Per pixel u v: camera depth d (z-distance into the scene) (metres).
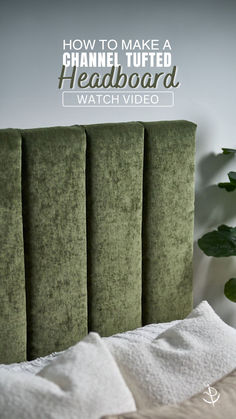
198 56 2.14
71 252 1.78
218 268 2.36
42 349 1.79
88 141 1.75
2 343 1.69
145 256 1.98
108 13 1.97
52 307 1.78
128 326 1.96
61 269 1.77
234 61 2.21
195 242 2.29
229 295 2.16
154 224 1.96
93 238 1.83
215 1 2.12
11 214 1.63
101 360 1.41
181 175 1.97
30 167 1.65
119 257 1.89
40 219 1.70
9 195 1.62
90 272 1.86
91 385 1.33
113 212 1.84
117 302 1.92
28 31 1.86
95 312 1.89
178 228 2.01
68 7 1.90
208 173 2.25
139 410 1.31
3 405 1.26
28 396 1.28
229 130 2.26
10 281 1.67
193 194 2.03
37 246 1.71
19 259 1.67
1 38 1.82
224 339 1.57
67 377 1.34
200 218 2.28
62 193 1.72
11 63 1.85
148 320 2.03
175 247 2.02
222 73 2.20
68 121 1.99
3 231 1.63
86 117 2.01
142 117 2.10
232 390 1.41
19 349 1.73
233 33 2.18
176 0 2.06
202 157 2.23
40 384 1.32
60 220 1.73
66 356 1.42
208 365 1.49
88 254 1.84
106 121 2.05
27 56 1.87
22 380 1.33
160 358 1.51
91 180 1.78
